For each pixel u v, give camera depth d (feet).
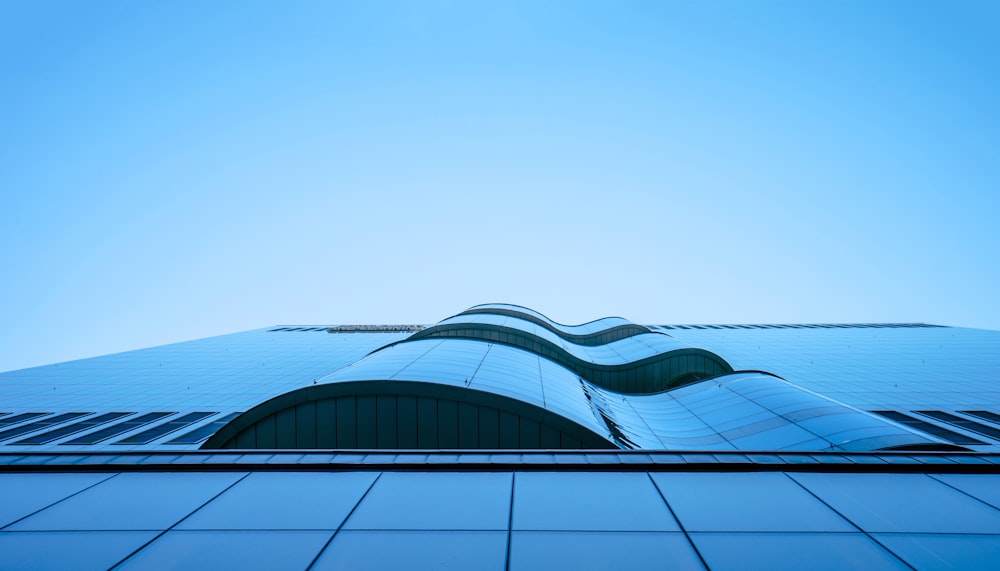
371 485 24.35
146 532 20.36
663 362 126.11
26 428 87.04
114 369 139.95
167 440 79.77
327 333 241.55
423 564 18.53
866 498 22.94
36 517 21.34
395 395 56.34
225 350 180.04
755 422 70.18
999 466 25.22
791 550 19.21
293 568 18.21
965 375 126.41
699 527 20.84
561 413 56.49
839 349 173.37
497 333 124.36
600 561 18.69
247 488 24.02
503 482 24.66
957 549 19.19
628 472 25.50
